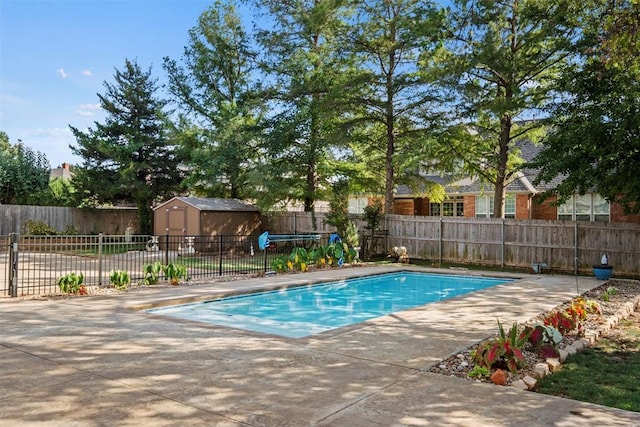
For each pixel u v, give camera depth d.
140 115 24.67
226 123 21.16
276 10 19.77
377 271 13.81
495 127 16.75
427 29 14.81
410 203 25.77
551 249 14.73
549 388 4.25
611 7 8.30
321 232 20.31
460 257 16.77
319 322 8.50
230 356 5.04
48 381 4.16
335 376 4.39
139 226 25.02
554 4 13.14
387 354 5.18
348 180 20.62
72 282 8.94
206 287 10.25
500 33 14.84
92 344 5.48
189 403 3.68
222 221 20.66
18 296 8.79
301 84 19.36
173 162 24.75
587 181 11.30
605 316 7.29
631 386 4.31
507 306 8.22
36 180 26.34
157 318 7.01
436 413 3.51
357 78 17.16
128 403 3.66
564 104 12.50
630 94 10.09
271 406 3.63
